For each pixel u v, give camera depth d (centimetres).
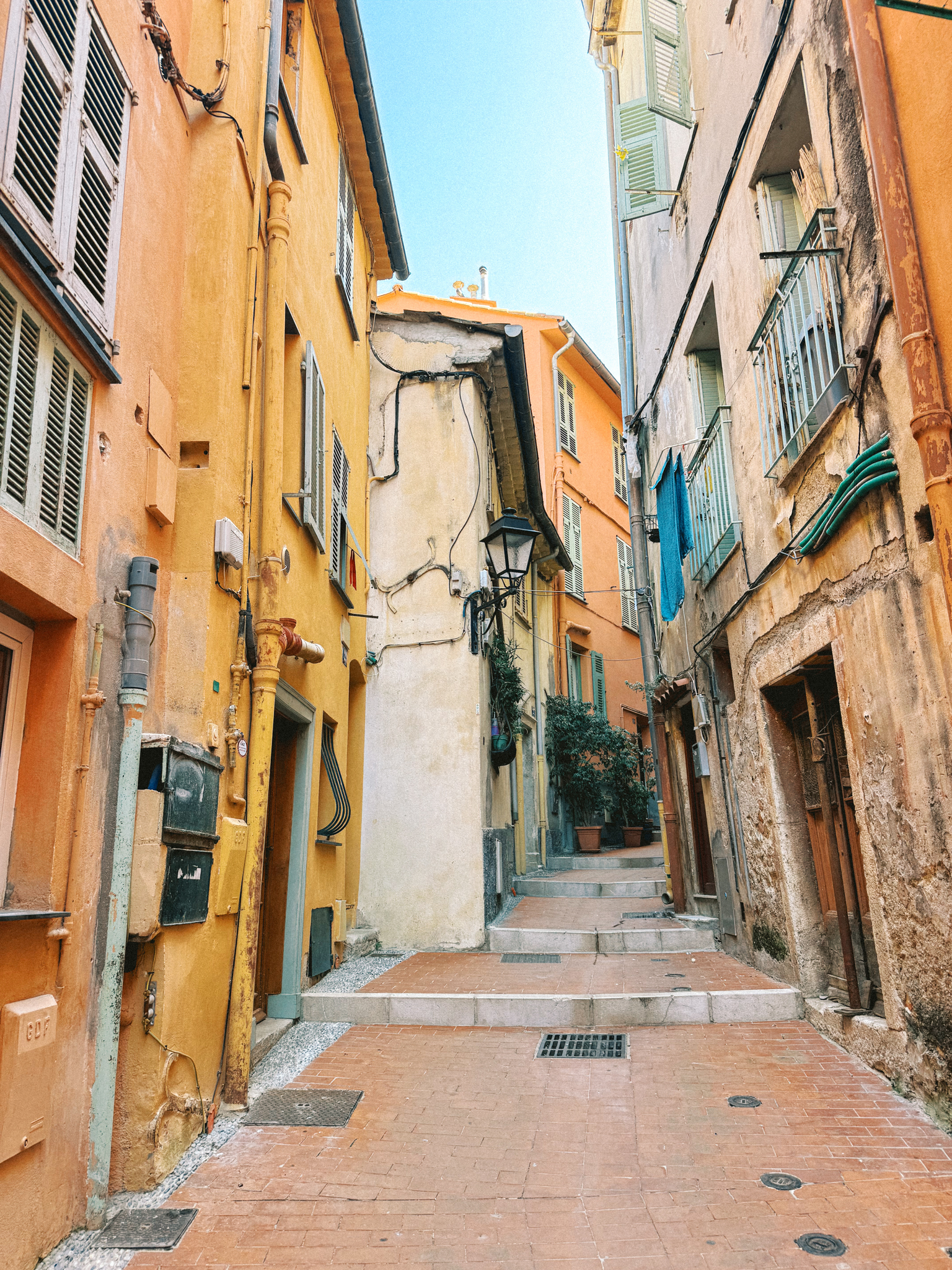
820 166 526
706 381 910
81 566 344
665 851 1107
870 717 476
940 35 380
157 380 432
